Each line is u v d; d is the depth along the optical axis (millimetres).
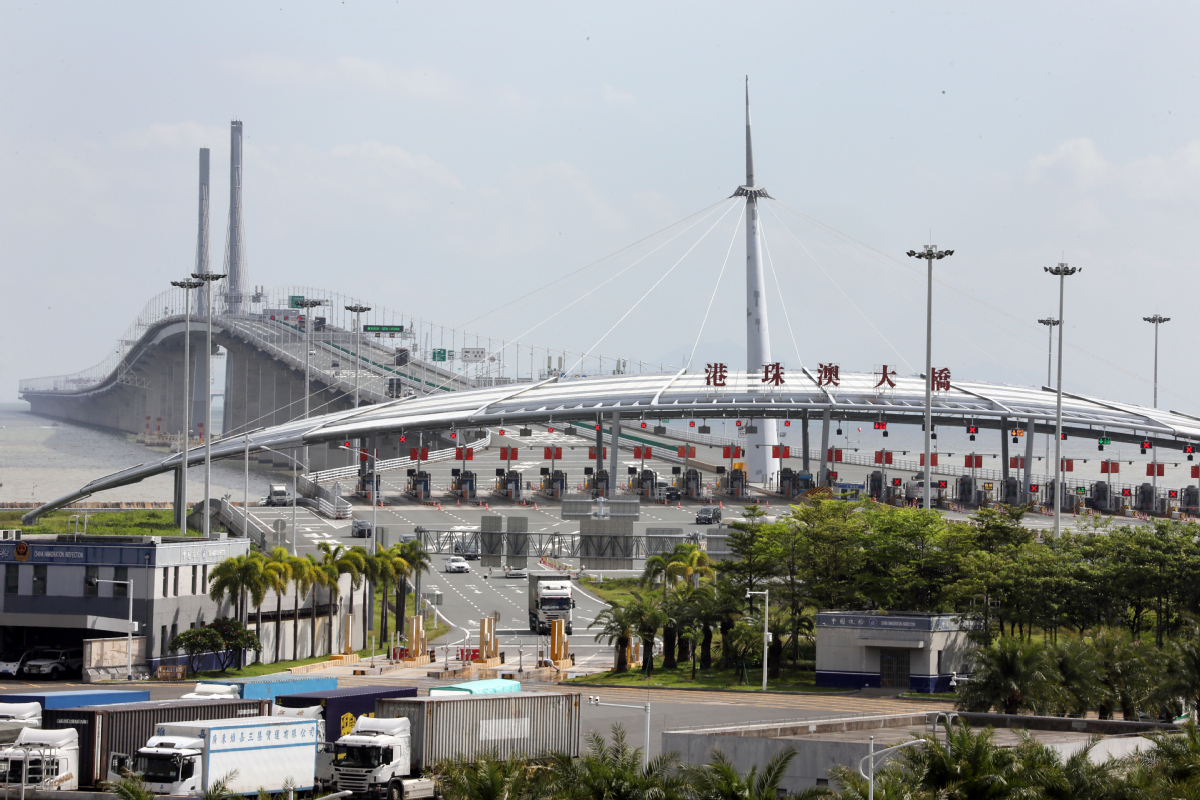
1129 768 82875
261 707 102250
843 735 99938
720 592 180625
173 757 86750
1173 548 166750
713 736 91938
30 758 88562
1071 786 76312
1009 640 125188
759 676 172625
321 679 119875
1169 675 127812
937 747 76188
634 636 188375
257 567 175750
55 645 174375
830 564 179500
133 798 76500
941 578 177125
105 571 169125
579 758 85000
